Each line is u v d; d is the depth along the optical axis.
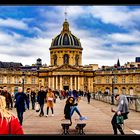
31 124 17.22
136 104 25.97
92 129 15.12
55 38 123.38
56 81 115.94
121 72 113.81
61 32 123.69
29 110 28.75
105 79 118.19
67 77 116.38
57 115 23.70
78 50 121.81
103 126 16.42
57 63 120.69
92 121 19.08
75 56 121.19
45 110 29.53
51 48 121.94
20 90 16.17
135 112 25.39
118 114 11.34
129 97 29.52
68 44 120.69
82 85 117.06
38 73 119.56
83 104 41.47
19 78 117.94
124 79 113.44
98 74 119.38
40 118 21.03
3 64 128.62
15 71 117.44
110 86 117.12
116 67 119.25
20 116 15.96
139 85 110.19
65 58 120.62
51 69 117.12
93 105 38.56
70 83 116.25
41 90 22.64
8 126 3.70
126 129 14.89
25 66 133.25
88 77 119.31
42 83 119.38
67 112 14.03
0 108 3.79
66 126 12.54
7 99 23.92
